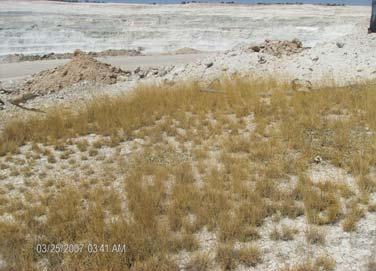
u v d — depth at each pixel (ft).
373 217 20.54
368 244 18.69
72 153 31.37
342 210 21.15
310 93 38.55
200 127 33.94
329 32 173.37
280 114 34.65
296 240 19.27
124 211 22.38
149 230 19.97
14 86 62.80
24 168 28.66
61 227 20.67
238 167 25.84
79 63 63.16
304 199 21.99
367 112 32.48
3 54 163.63
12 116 43.93
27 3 217.77
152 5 235.40
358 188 22.95
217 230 20.22
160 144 31.30
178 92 42.65
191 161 28.04
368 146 27.22
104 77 61.62
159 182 24.54
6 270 18.25
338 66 51.34
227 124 34.19
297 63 54.70
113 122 36.81
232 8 225.76
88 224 20.83
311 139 29.32
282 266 17.62
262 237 19.66
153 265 17.83
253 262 17.93
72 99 52.70
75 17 196.34
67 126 37.76
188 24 193.77
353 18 183.62
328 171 25.20
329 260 17.57
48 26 186.80
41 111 45.21
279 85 42.42
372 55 52.49
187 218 21.16
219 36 183.73
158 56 132.87
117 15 202.28
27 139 35.17
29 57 135.33
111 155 30.37
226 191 23.44
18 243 19.94
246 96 40.29
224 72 54.44
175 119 36.70
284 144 28.84
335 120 31.73
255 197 22.33
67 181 26.37
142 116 37.22
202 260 17.93
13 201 24.00
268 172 25.02
